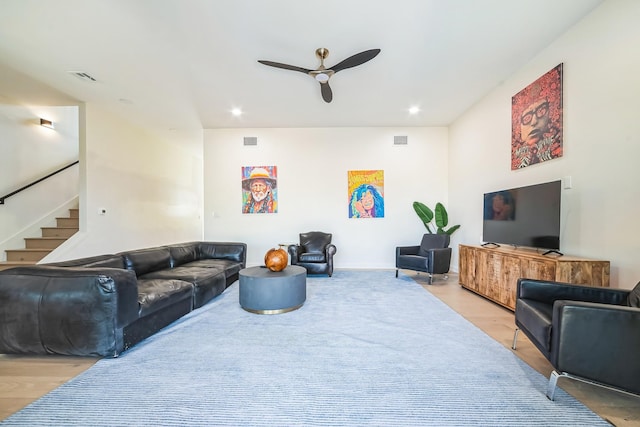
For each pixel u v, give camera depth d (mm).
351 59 2533
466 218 4727
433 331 2467
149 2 2230
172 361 1947
